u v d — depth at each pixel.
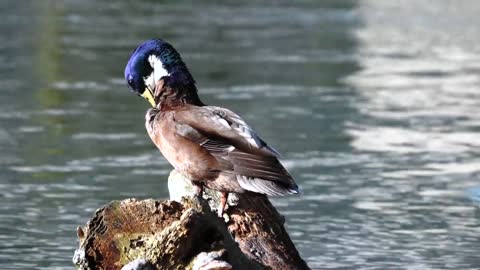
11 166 14.79
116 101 19.39
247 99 19.61
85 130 17.08
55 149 15.78
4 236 11.83
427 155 15.99
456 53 25.84
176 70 9.11
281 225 9.49
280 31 28.52
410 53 25.69
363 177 14.71
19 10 30.25
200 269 8.20
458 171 15.12
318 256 11.42
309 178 14.56
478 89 21.39
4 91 19.81
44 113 18.19
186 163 8.75
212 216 8.45
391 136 17.12
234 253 8.55
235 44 26.03
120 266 8.55
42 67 22.20
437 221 12.81
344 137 16.97
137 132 17.09
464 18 32.19
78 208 12.94
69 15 29.70
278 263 9.13
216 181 8.66
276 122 17.86
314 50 25.61
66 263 11.02
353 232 12.33
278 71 22.61
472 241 12.07
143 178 14.34
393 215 13.02
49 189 13.71
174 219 8.56
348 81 21.86
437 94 20.78
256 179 8.52
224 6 33.12
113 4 32.44
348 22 30.88
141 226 8.58
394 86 21.47
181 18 30.12
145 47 9.19
